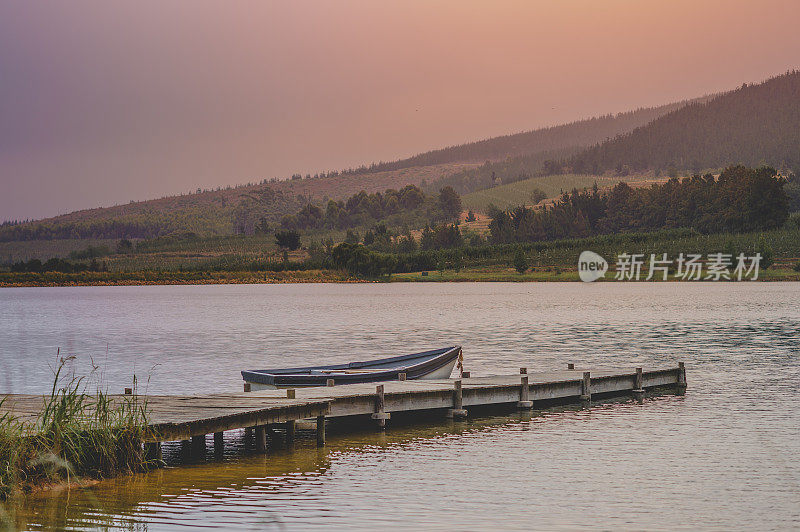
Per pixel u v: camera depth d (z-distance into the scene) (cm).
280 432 2414
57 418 1750
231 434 2422
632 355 4431
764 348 4653
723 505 1636
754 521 1536
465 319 7356
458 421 2578
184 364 4319
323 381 2777
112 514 1547
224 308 9888
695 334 5572
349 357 4594
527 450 2155
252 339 5769
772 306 8425
